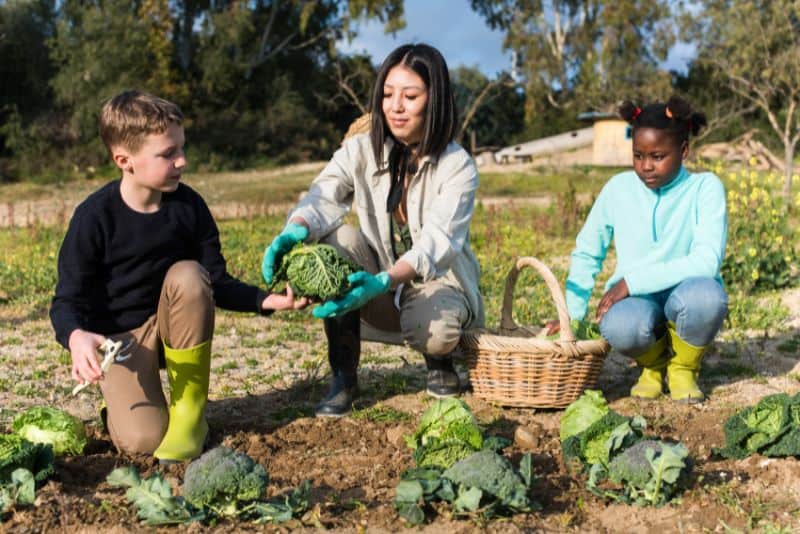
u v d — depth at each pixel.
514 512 3.01
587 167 32.28
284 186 27.16
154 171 3.62
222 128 40.44
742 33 24.66
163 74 38.28
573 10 46.44
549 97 46.72
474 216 16.69
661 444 3.17
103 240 3.69
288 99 42.56
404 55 4.20
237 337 6.49
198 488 2.91
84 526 2.94
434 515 3.01
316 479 3.41
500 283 8.88
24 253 11.68
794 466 3.43
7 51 38.66
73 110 37.47
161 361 4.05
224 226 15.96
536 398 4.29
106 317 3.81
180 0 41.72
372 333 4.72
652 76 39.53
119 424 3.71
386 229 4.45
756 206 8.63
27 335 6.60
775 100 37.50
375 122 4.30
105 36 36.97
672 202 4.56
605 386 4.97
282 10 44.56
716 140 36.69
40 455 3.31
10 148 38.06
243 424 4.18
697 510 3.05
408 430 3.95
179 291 3.62
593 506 3.11
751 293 7.95
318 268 3.66
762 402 3.58
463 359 4.50
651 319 4.36
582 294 4.85
